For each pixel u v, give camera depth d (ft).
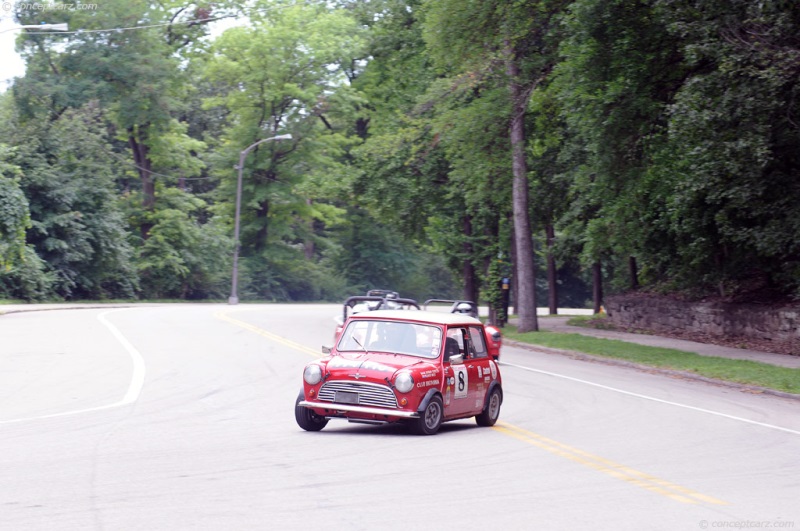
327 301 268.41
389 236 280.10
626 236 96.22
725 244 100.53
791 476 31.65
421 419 38.01
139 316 127.65
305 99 229.86
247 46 229.25
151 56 196.54
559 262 165.48
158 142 212.84
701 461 34.37
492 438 38.60
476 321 44.01
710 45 72.28
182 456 32.35
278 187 236.84
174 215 211.82
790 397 59.21
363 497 25.89
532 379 65.98
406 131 132.36
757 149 71.82
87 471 29.14
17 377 57.72
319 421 39.58
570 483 29.07
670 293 125.29
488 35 104.32
